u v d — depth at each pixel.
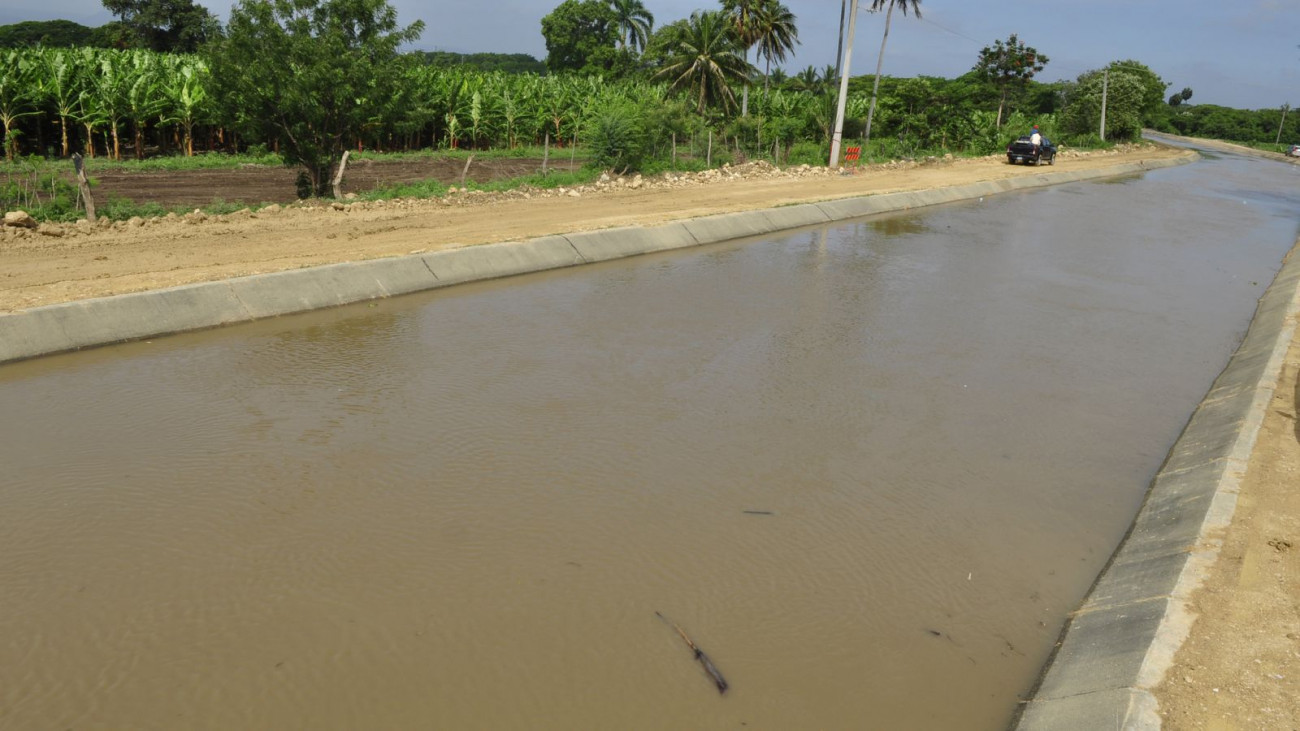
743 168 29.33
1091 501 6.66
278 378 8.45
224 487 6.23
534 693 4.21
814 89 66.62
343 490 6.26
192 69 28.34
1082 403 8.91
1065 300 13.74
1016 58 61.94
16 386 7.92
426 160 31.27
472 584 5.14
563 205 19.33
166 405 7.66
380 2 18.98
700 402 8.34
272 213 16.14
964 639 4.84
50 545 5.39
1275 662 4.02
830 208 21.30
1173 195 32.25
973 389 9.15
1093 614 4.94
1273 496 5.94
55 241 12.68
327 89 18.55
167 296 9.77
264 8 17.89
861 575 5.45
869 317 11.93
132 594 4.92
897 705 4.26
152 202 17.50
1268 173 51.06
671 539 5.77
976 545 5.90
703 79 42.16
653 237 16.02
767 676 4.43
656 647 4.62
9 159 24.98
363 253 12.52
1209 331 12.29
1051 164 41.34
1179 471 6.93
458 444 7.12
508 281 12.98
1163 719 3.63
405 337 9.95
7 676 4.20
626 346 9.99
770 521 6.08
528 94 38.81
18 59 25.20
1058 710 4.04
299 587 5.05
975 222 22.16
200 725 3.91
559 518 5.98
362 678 4.27
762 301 12.49
